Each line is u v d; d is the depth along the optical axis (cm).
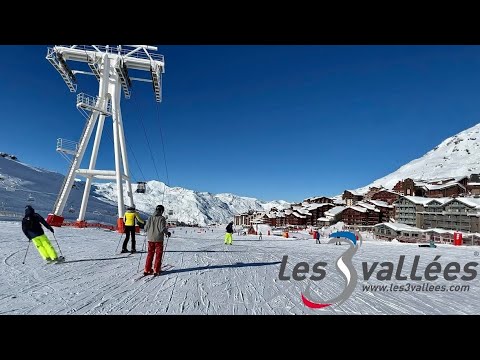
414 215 6444
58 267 752
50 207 8162
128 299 487
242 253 1234
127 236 1080
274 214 12400
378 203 8631
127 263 841
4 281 586
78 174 2942
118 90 3105
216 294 529
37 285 563
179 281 623
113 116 3048
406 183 9162
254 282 634
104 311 429
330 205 10862
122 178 3019
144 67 3284
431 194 8500
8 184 9775
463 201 5347
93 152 3172
